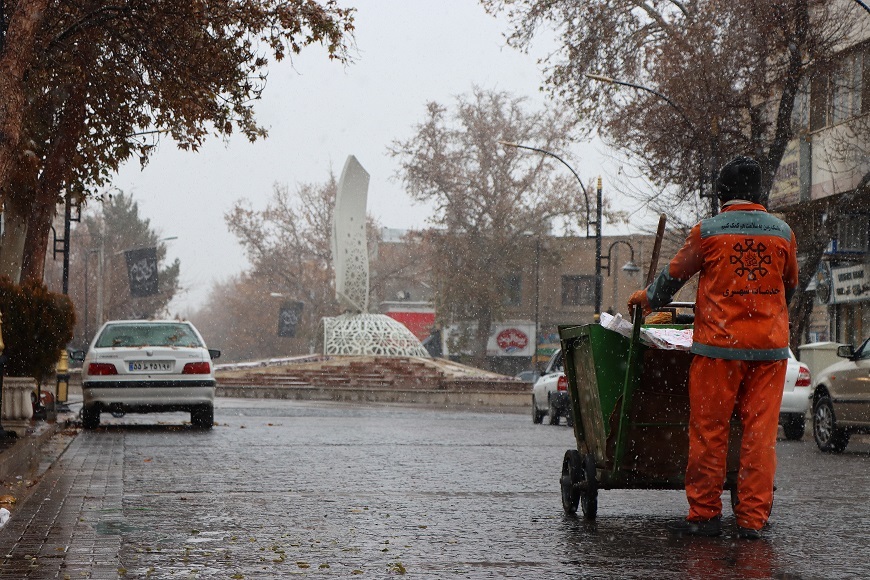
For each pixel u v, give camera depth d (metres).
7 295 19.22
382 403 41.94
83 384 19.53
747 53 27.73
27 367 19.50
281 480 11.38
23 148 19.14
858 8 28.14
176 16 17.20
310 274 90.25
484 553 7.06
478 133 67.25
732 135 28.58
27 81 17.70
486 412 34.19
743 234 7.64
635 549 7.23
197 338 20.39
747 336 7.54
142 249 64.62
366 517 8.69
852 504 9.73
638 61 31.97
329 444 16.62
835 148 29.64
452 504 9.57
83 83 18.73
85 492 10.16
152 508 9.11
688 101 28.83
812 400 18.09
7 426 17.69
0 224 22.41
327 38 17.48
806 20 27.30
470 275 68.38
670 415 8.17
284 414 27.45
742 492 7.69
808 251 29.03
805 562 6.74
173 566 6.51
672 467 8.34
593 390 8.40
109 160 20.69
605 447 8.28
